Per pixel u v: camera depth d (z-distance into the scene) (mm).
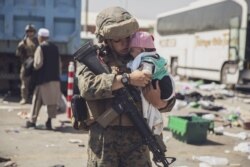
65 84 12797
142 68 2922
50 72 8422
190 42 23984
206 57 21906
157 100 3006
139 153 3049
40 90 8516
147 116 3023
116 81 2889
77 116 3045
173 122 8453
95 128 3076
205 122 8117
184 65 24828
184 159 6863
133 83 2887
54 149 7129
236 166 6598
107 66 3035
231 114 11750
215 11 20906
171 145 7855
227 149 7711
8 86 13109
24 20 12484
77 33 12719
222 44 20141
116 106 2973
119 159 3080
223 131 9164
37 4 12492
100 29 3004
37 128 8664
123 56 3074
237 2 18828
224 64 19984
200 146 7875
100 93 2904
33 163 6297
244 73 18422
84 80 2963
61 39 12578
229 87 19406
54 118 8859
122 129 3025
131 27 2947
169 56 27141
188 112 12195
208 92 18281
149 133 2998
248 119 10461
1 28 12398
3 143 7418
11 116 9969
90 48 3016
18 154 6758
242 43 18500
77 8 12672
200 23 22625
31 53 11164
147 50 2986
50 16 12531
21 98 12680
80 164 6324
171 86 3018
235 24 18969
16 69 12875
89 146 3123
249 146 7699
